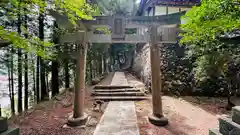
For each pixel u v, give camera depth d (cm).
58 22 371
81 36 407
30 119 449
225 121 177
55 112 514
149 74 796
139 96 693
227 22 252
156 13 927
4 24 396
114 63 2539
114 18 386
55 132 365
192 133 357
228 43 476
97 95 709
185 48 736
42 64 667
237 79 534
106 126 388
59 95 720
